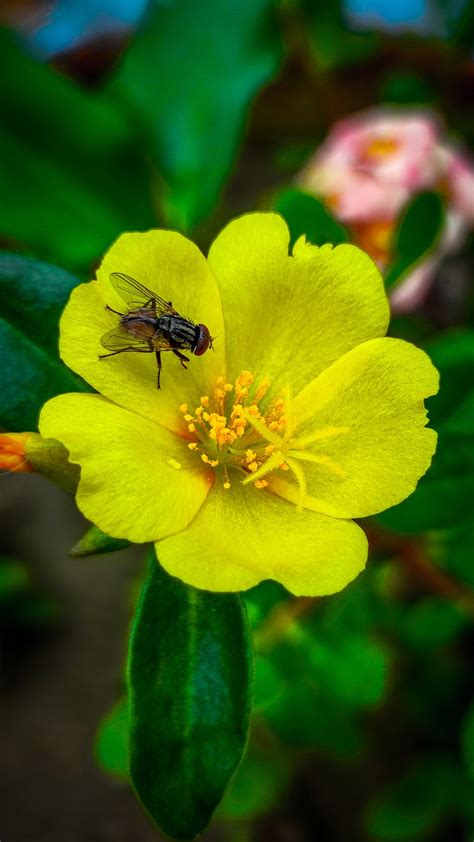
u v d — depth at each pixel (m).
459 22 0.22
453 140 0.22
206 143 0.17
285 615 0.17
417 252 0.16
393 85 0.22
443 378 0.15
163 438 0.14
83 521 0.28
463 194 0.18
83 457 0.13
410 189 0.17
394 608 0.20
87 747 0.25
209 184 0.17
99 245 0.17
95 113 0.17
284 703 0.18
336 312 0.14
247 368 0.14
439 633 0.19
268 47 0.18
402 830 0.19
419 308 0.23
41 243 0.17
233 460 0.14
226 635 0.13
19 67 0.16
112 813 0.24
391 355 0.13
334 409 0.14
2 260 0.14
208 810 0.13
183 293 0.13
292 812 0.23
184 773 0.13
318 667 0.18
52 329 0.14
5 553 0.27
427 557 0.17
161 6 0.18
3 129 0.16
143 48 0.17
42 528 0.28
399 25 0.23
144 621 0.13
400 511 0.15
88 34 0.26
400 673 0.21
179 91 0.17
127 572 0.27
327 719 0.18
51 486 0.29
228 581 0.12
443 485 0.15
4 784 0.24
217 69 0.17
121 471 0.13
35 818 0.24
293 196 0.15
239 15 0.18
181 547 0.13
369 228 0.18
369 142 0.18
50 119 0.16
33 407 0.14
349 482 0.13
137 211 0.17
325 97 0.24
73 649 0.26
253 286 0.14
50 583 0.27
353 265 0.14
